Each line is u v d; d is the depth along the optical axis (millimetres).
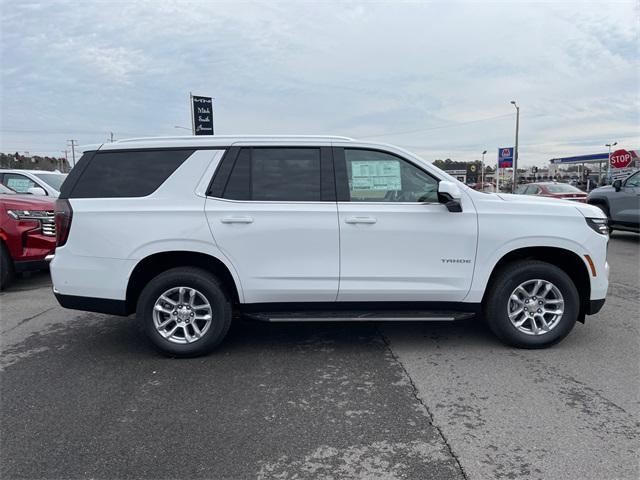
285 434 3074
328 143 4441
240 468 2721
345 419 3260
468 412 3334
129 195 4309
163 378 3961
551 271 4379
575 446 2896
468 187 4504
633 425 3135
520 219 4363
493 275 4531
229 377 3973
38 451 2895
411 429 3121
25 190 11070
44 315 5863
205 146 4398
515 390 3666
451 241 4328
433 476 2629
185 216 4227
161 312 4340
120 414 3346
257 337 5000
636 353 4414
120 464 2762
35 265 7172
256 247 4254
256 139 4418
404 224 4297
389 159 4441
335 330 5207
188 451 2889
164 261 4441
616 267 8625
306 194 4336
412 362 4262
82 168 4395
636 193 11219
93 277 4258
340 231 4270
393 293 4355
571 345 4633
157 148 4402
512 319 4480
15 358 4426
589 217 4434
